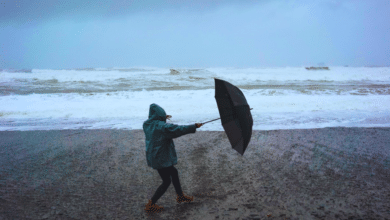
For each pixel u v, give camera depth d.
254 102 13.72
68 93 16.52
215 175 5.07
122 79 23.84
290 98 14.45
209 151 6.62
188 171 5.32
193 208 3.78
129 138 8.12
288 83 22.05
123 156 6.39
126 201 4.06
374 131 8.17
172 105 13.43
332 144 6.87
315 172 5.03
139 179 4.98
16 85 20.14
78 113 12.68
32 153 6.70
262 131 8.45
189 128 3.33
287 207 3.71
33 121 11.27
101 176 5.14
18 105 13.88
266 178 4.82
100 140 7.94
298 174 4.96
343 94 15.84
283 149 6.56
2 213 3.62
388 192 4.09
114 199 4.13
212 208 3.76
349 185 4.39
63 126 10.19
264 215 3.51
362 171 5.00
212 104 13.53
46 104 14.06
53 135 8.69
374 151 6.21
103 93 16.45
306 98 14.46
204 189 4.45
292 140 7.34
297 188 4.35
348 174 4.88
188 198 3.91
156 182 4.83
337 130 8.37
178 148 6.93
